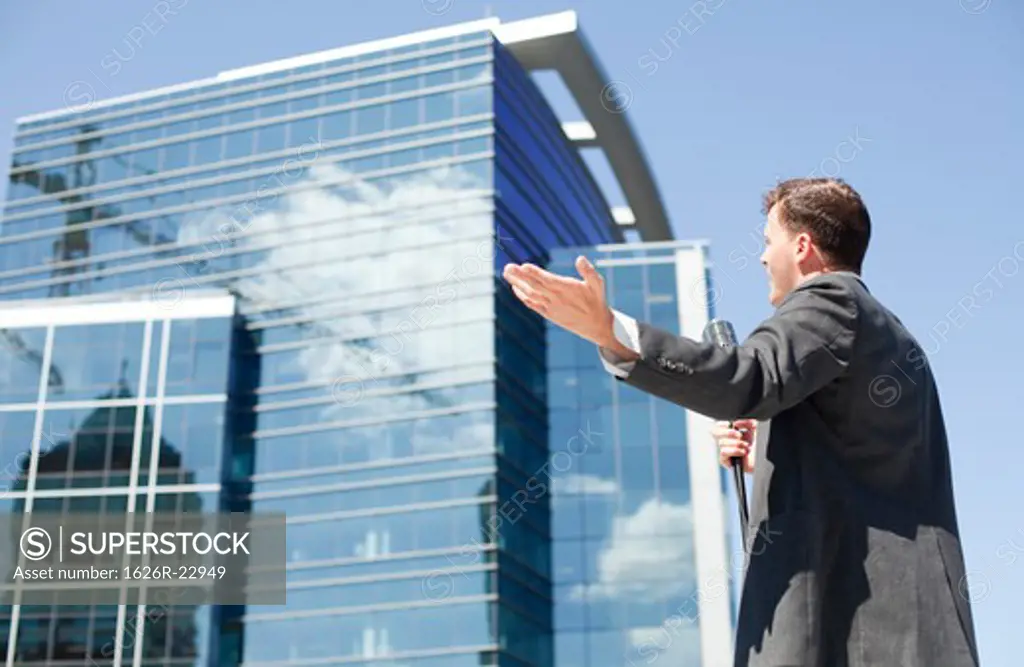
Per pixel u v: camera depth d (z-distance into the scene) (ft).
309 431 132.05
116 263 146.92
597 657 123.75
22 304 143.02
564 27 148.87
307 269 141.08
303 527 126.93
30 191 153.89
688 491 129.70
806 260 6.40
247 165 148.46
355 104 149.18
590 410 135.85
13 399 135.64
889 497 5.67
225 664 120.78
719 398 5.35
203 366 135.13
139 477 130.00
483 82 144.56
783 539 5.66
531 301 5.45
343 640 119.34
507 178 142.41
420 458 126.52
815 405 5.85
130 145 153.28
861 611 5.41
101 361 136.87
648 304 138.92
